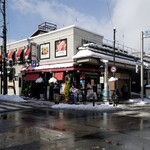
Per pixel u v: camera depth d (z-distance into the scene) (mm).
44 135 8094
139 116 13336
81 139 7535
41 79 25234
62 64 23719
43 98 25062
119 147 6609
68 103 20656
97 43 26125
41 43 26594
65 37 23969
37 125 10047
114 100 19266
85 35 24500
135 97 30484
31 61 26828
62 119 11914
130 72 29875
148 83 33906
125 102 23578
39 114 13859
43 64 26203
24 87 28391
